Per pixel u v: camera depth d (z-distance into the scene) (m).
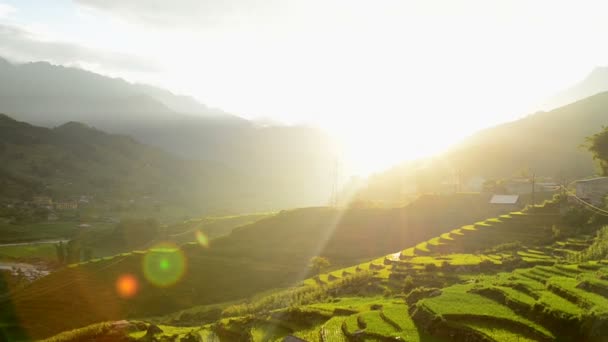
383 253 103.81
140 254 116.31
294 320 49.38
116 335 57.00
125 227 185.12
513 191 125.56
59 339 56.59
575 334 28.91
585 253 56.25
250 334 47.91
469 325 33.09
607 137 99.25
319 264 96.12
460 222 111.44
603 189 85.62
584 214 77.50
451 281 53.28
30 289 104.31
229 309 70.94
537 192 118.25
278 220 132.12
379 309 44.75
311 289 68.81
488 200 119.06
